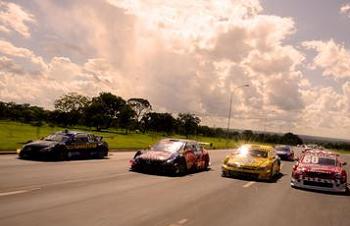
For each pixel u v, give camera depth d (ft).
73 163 67.05
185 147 66.59
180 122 361.30
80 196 36.78
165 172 62.03
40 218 27.43
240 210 36.29
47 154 67.10
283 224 31.86
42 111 351.87
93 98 365.20
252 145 70.90
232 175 64.75
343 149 455.63
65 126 341.41
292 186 57.16
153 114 374.84
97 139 81.20
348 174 92.38
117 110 378.53
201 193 44.93
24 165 58.39
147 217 30.25
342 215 37.88
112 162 73.31
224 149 192.95
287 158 130.82
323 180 54.13
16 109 346.33
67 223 26.66
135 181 50.78
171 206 35.47
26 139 111.45
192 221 30.14
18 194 35.29
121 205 34.06
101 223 27.40
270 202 42.32
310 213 37.68
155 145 66.74
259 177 61.98
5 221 26.08
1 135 126.93
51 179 45.83
